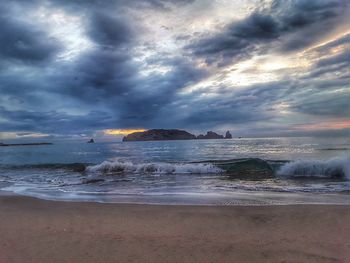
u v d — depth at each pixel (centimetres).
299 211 589
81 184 1148
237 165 1532
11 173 1681
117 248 399
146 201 766
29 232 477
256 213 584
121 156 3088
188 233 463
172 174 1465
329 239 419
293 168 1331
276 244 404
